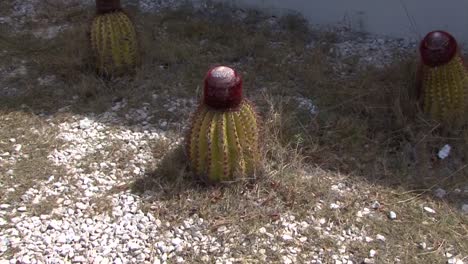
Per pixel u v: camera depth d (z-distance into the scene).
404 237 1.86
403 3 2.86
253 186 2.00
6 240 1.83
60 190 2.03
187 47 2.85
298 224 1.89
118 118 2.39
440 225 1.90
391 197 2.01
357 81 2.57
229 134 1.90
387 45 2.89
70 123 2.37
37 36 3.01
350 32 3.01
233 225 1.88
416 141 2.20
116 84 2.59
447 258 1.79
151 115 2.41
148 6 3.33
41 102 2.49
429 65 2.20
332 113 2.38
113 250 1.80
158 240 1.83
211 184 2.00
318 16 3.07
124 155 2.19
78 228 1.88
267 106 2.40
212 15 3.20
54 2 3.33
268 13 3.20
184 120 2.37
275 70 2.69
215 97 1.88
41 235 1.85
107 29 2.53
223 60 2.78
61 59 2.71
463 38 2.80
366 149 2.22
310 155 2.18
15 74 2.69
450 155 2.17
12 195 2.00
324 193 2.00
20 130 2.32
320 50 2.83
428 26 2.85
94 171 2.12
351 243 1.83
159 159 2.16
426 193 2.03
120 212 1.93
